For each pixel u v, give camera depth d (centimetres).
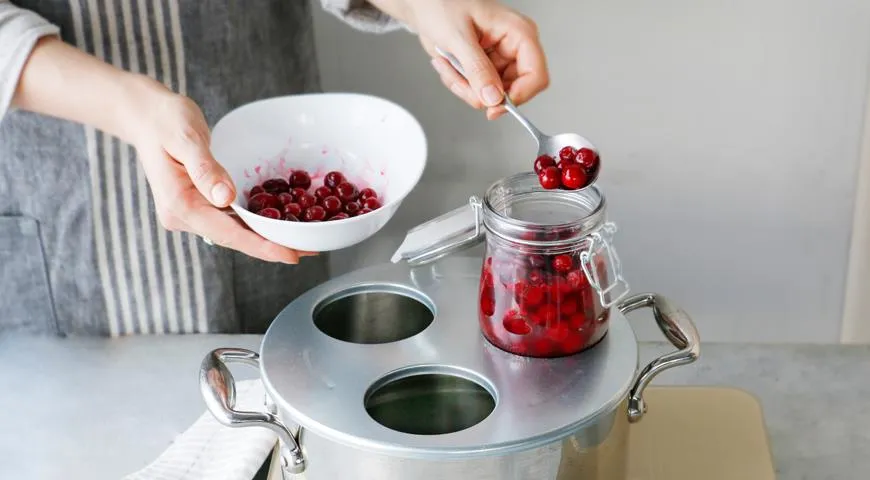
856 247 130
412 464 57
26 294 109
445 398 65
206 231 75
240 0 100
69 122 98
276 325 70
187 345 104
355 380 64
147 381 96
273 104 84
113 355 102
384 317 75
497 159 132
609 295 72
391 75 128
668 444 80
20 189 103
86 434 88
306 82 115
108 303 108
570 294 63
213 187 69
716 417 83
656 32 120
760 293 137
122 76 82
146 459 84
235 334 107
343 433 58
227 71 101
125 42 97
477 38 85
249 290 113
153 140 76
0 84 81
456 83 86
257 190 82
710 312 139
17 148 100
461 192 135
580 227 61
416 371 65
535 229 61
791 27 118
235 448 79
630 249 136
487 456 57
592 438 61
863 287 132
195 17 97
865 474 80
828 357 96
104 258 106
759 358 96
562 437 59
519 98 86
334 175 84
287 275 117
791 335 139
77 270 107
